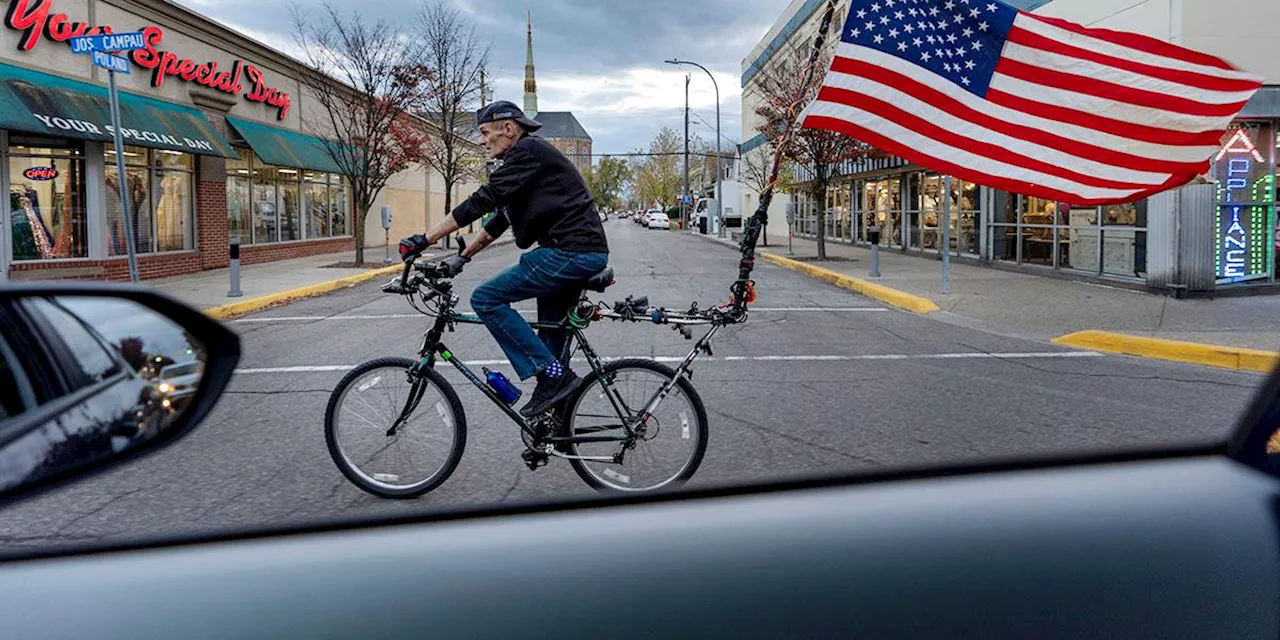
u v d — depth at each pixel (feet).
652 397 13.12
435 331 13.10
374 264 67.26
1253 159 40.01
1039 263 53.62
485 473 14.47
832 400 20.65
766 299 45.06
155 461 15.31
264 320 37.29
